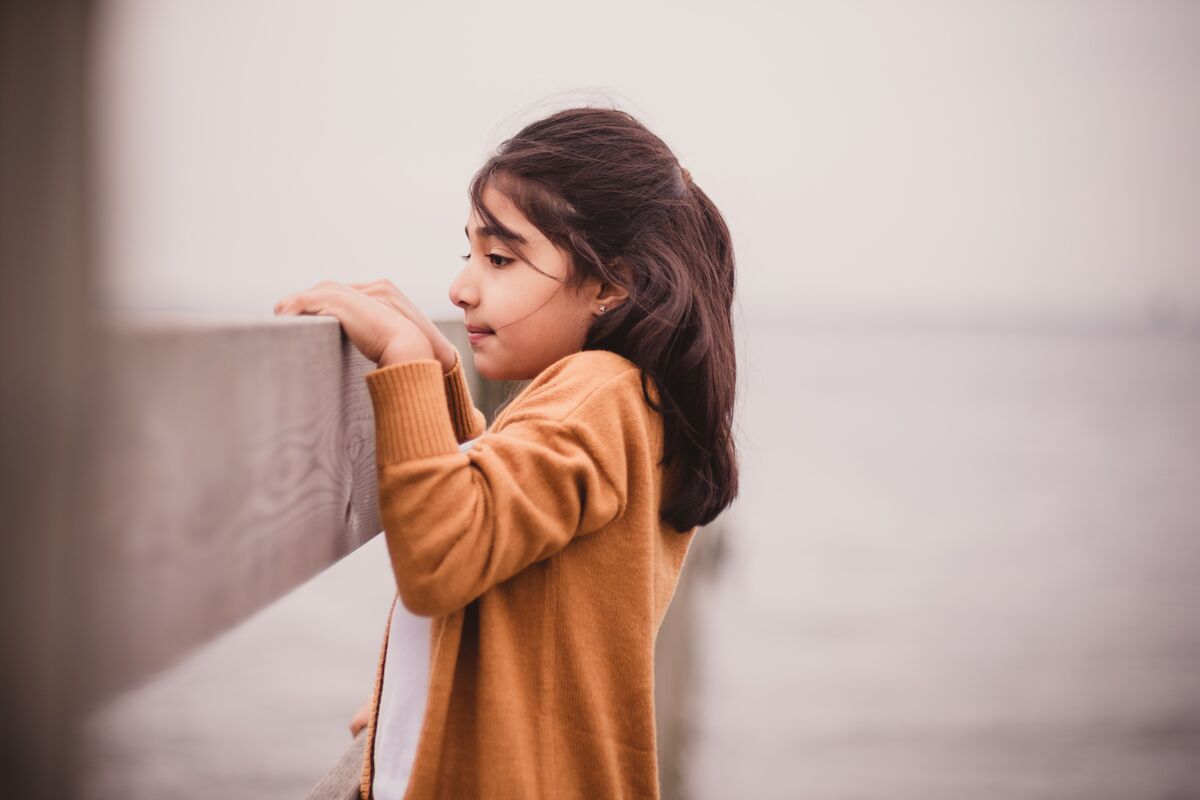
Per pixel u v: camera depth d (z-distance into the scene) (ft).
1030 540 49.80
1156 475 74.49
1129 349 346.54
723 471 5.04
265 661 24.84
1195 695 27.07
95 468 1.97
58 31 1.66
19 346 1.73
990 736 23.11
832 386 168.14
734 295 5.60
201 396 2.45
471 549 3.72
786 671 26.81
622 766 4.35
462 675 4.17
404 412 3.68
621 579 4.37
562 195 4.76
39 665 1.83
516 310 4.78
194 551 2.44
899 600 36.58
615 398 4.36
